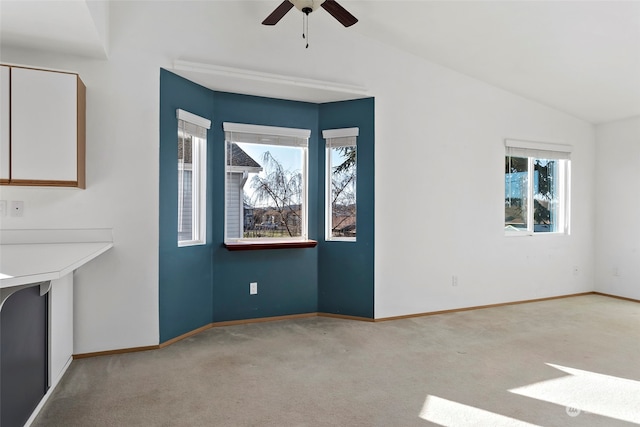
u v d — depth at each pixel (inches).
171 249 124.8
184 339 129.0
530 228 188.4
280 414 81.4
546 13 116.8
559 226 197.0
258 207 152.7
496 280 176.4
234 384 95.2
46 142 97.5
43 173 97.3
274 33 135.5
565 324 147.4
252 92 145.0
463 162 168.6
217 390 92.0
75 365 105.9
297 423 77.9
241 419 79.4
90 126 112.0
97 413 81.1
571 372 102.9
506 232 181.2
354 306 154.6
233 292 147.4
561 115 191.5
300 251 157.3
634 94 161.5
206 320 141.6
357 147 153.4
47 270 62.6
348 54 146.5
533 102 184.1
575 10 113.0
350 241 155.2
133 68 116.0
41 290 77.0
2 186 104.3
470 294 170.4
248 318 149.6
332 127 157.3
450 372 102.9
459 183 167.8
